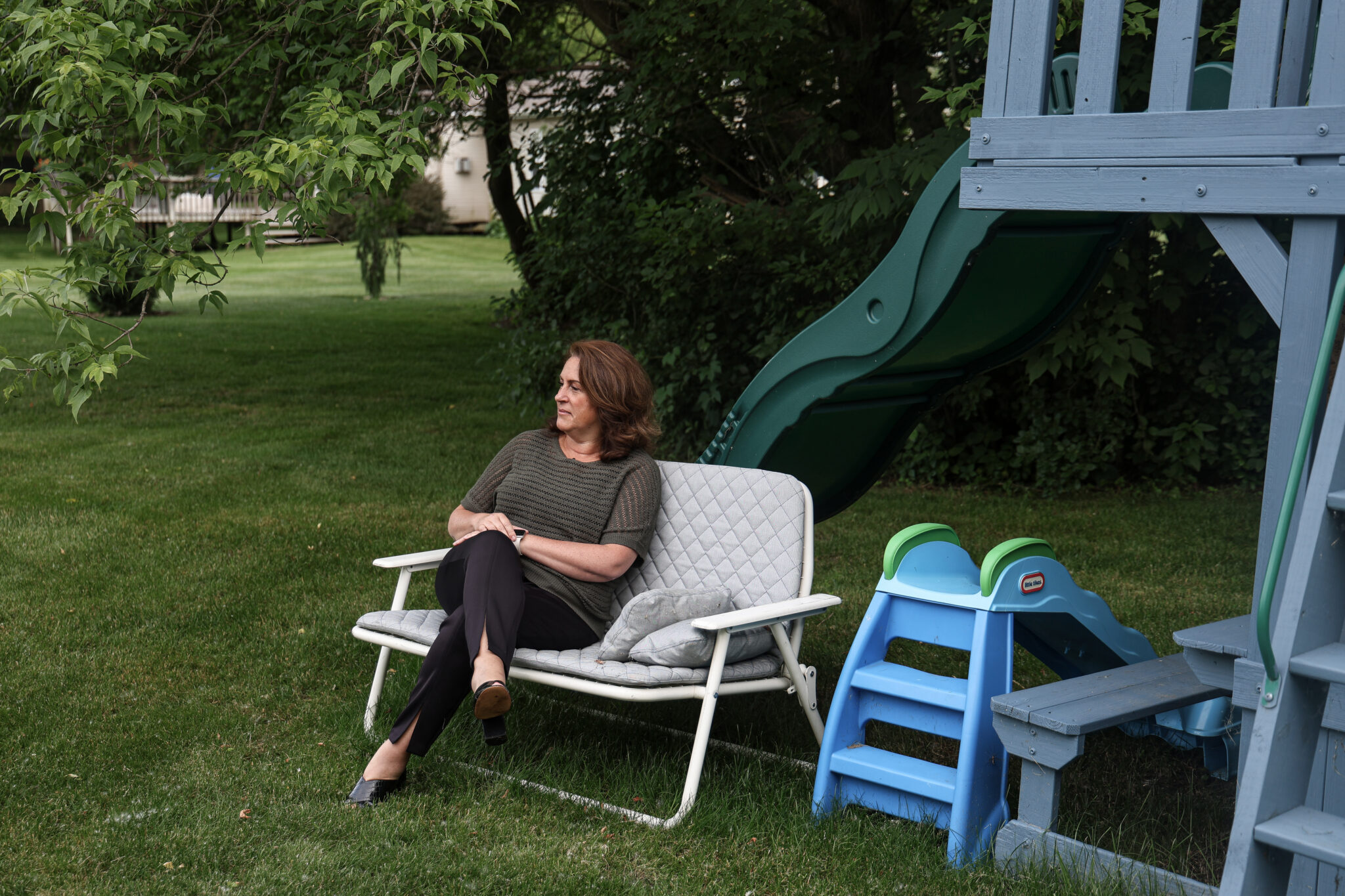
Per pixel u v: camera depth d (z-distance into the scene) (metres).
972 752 2.74
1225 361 7.50
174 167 4.02
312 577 5.23
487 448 8.63
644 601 3.04
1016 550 2.89
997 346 4.12
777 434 3.84
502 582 3.08
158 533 5.92
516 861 2.70
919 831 2.85
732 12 6.65
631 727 3.62
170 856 2.68
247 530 6.02
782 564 3.38
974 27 5.73
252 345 15.02
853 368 3.59
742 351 7.88
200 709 3.65
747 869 2.70
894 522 6.71
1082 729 2.57
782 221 7.13
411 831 2.83
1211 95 2.90
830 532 6.43
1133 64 5.73
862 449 4.45
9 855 2.67
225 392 11.34
